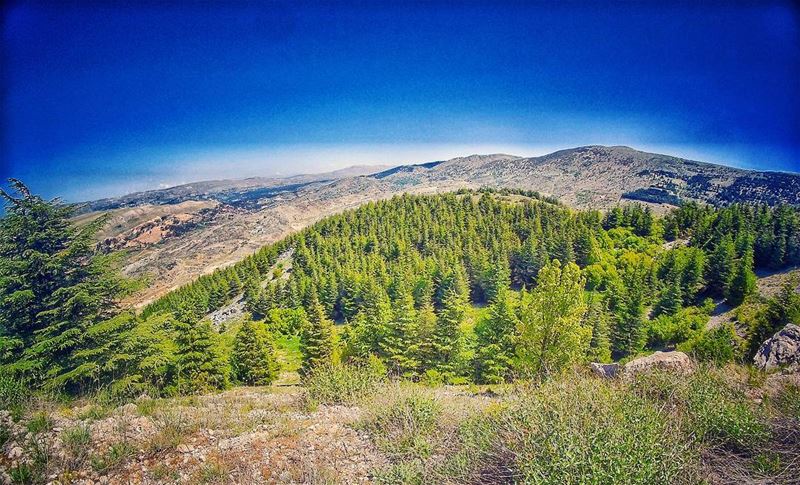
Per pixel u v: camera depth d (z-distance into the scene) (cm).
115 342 1889
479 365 3556
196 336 2820
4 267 1750
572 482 407
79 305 1920
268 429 807
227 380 2867
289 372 4584
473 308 7362
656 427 474
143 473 603
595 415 509
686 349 3100
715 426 534
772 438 518
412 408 840
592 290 7006
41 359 1683
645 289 6122
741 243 7100
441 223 11750
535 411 523
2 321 1762
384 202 14462
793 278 5859
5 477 537
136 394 1608
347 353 4094
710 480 442
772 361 1062
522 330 1878
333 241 11581
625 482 388
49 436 655
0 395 797
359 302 7356
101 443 664
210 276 11675
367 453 725
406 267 8694
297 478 618
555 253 8006
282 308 7869
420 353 3762
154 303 10912
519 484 455
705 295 6344
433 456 668
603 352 3834
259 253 12062
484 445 564
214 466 633
